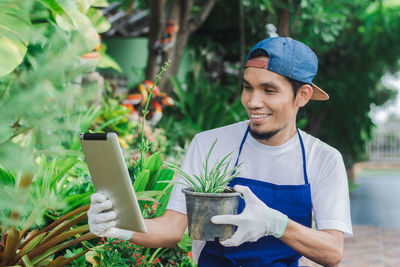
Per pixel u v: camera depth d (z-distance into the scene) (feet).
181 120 22.86
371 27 33.76
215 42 32.76
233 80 32.96
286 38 5.80
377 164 76.28
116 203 5.00
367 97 35.55
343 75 34.94
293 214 6.07
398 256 18.37
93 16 10.87
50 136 5.74
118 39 30.99
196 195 5.02
